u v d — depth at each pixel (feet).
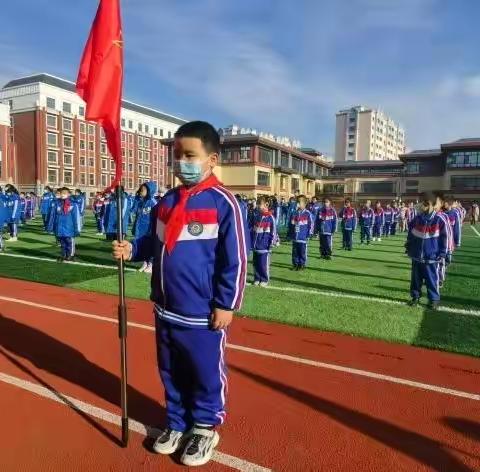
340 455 9.66
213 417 9.41
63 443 9.89
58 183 189.37
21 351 15.39
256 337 17.19
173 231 8.63
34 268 31.63
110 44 8.91
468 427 10.91
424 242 21.95
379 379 13.56
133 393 12.36
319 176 198.08
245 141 149.18
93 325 18.37
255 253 27.89
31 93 184.65
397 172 185.06
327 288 27.27
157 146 243.40
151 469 9.05
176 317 8.82
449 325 19.25
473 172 156.46
